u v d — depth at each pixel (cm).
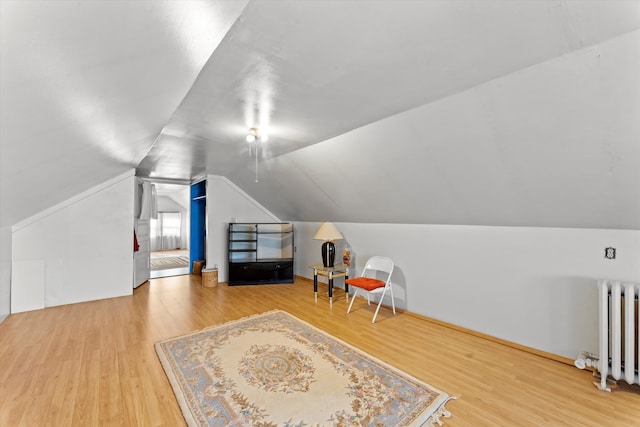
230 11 116
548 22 128
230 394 192
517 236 267
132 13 92
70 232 389
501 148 211
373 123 252
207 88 203
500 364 236
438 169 262
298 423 166
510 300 271
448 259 319
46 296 372
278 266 521
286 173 429
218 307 378
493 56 152
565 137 181
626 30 125
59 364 229
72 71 111
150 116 212
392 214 365
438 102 203
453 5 121
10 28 73
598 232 223
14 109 118
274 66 173
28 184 236
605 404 184
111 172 384
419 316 344
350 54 159
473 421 169
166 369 221
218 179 545
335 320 334
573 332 235
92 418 168
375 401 186
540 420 169
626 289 194
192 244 614
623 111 154
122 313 352
